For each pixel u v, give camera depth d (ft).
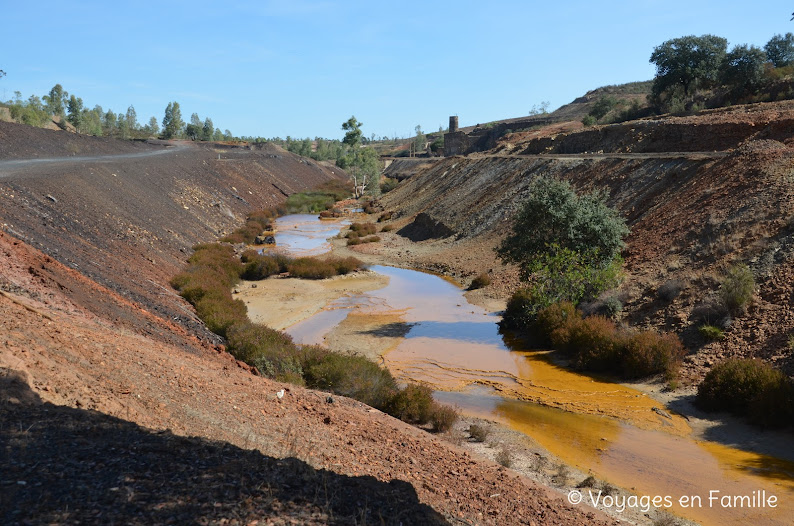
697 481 38.37
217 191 221.46
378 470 26.96
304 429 31.04
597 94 569.23
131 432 21.71
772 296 62.34
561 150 201.16
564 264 83.20
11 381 22.65
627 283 81.87
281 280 119.96
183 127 606.96
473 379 63.00
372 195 346.54
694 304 68.33
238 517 16.37
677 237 87.35
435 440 38.75
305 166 448.65
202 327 63.31
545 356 71.51
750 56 211.00
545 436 46.98
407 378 62.95
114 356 32.35
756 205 79.56
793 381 49.62
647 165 123.85
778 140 106.01
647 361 60.75
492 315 92.63
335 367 51.08
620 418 51.19
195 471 19.07
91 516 14.78
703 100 231.50
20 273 42.73
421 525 19.84
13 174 100.83
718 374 51.70
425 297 106.22
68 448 18.75
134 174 159.33
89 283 52.90
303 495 19.25
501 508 26.89
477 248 139.54
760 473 39.58
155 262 91.35
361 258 153.48
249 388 37.06
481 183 191.01
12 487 15.33
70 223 81.66
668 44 256.52
